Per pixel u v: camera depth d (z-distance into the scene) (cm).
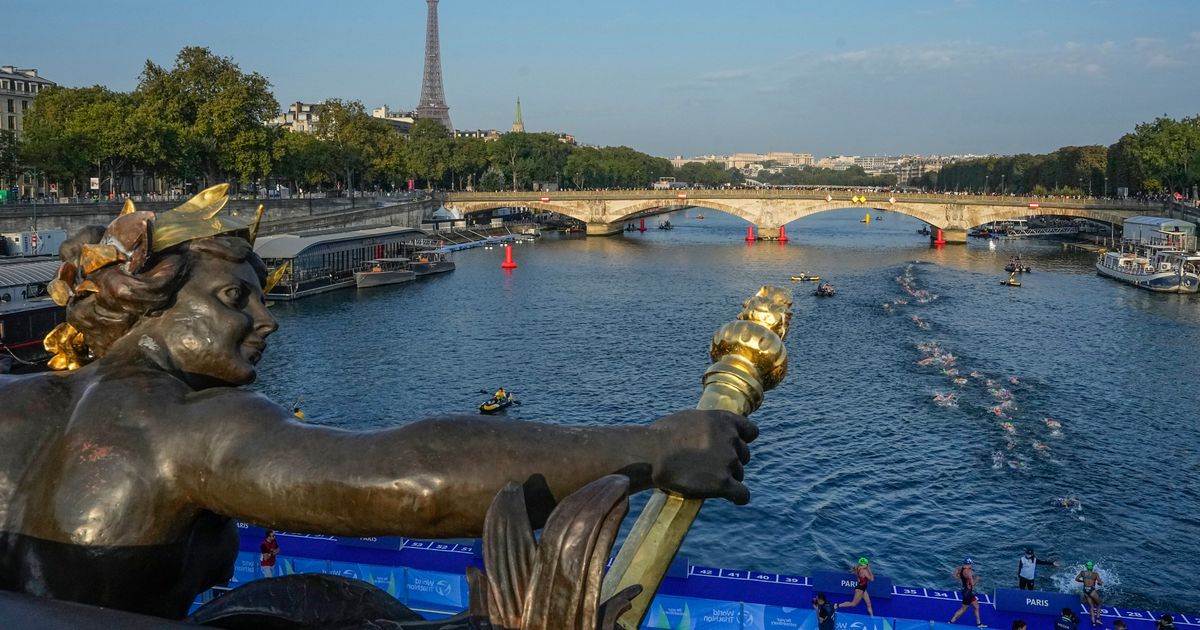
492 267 12888
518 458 292
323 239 10631
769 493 4112
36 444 326
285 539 2495
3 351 5494
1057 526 3806
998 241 18312
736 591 2430
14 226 8462
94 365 344
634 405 5741
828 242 17750
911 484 4256
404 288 10662
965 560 3525
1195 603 3222
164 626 273
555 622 261
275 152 11925
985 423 5216
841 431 5059
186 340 340
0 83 17750
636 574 310
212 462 304
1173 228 12838
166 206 10044
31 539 310
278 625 352
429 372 6519
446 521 288
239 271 353
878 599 2438
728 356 346
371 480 284
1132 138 18125
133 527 309
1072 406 5609
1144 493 4175
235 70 11756
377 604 355
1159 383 6200
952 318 8625
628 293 10250
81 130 10225
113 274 332
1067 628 2427
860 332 7888
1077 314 8906
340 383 6231
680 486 305
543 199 18538
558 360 6875
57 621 275
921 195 16950
